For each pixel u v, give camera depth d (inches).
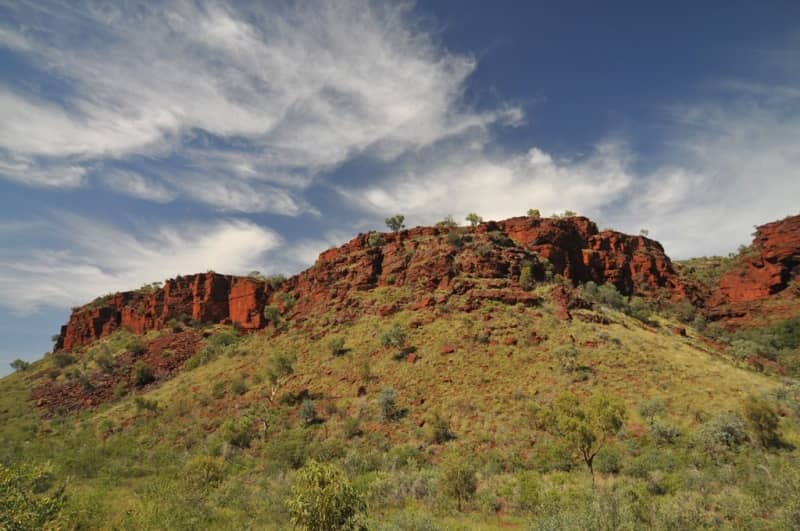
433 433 1464.1
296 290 3553.2
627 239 4156.0
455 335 2110.0
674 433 1268.5
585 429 915.4
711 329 3351.4
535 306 2383.1
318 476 587.5
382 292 2812.5
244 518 757.9
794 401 1473.9
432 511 877.8
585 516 596.1
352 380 1962.4
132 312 4156.0
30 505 469.7
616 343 2006.6
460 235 3090.6
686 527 594.9
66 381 3230.8
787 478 631.8
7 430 2385.6
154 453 1688.0
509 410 1542.8
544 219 3619.6
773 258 3769.7
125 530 651.5
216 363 2760.8
